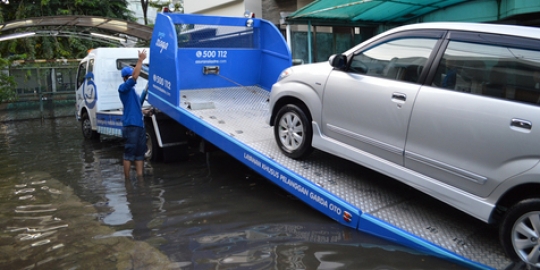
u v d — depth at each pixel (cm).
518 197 360
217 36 767
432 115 391
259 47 810
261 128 629
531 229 335
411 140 410
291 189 495
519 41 356
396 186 501
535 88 338
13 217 539
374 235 421
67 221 518
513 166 339
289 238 433
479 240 393
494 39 372
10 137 1232
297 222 476
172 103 681
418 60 421
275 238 435
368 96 446
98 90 991
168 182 670
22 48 2044
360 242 412
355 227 436
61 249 437
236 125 627
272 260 387
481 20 898
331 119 488
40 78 1727
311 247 409
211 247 423
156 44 723
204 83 764
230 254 404
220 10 1508
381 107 434
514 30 365
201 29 751
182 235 457
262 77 815
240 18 782
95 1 2206
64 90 1777
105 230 482
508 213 348
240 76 799
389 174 436
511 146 339
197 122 629
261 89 805
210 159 819
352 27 1150
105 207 564
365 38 1177
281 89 549
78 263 403
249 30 798
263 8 1359
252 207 536
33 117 1694
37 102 1706
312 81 509
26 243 456
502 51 364
